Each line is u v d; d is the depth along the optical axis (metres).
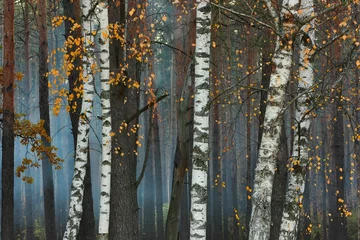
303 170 12.69
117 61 15.10
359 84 17.41
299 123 11.77
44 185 24.05
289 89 21.06
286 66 11.35
